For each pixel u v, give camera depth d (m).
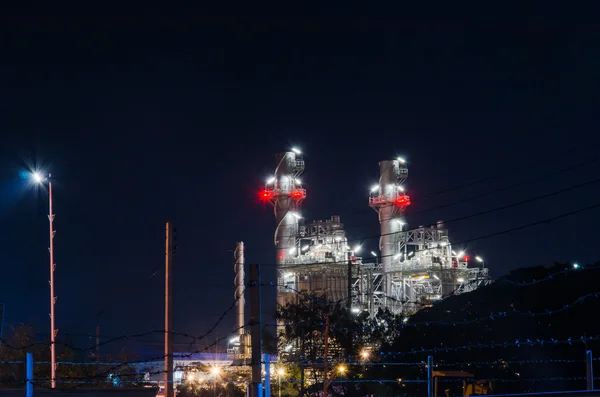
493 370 43.53
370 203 96.31
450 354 45.25
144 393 29.03
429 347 46.12
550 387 41.66
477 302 47.41
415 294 89.50
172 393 29.23
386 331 53.47
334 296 86.38
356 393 48.69
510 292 46.84
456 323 44.59
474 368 43.97
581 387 41.03
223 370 55.25
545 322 43.97
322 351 53.94
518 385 42.56
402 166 96.06
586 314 42.97
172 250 32.62
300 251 92.50
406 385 45.44
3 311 23.44
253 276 20.61
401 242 94.25
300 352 53.31
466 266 89.81
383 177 95.81
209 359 65.12
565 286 44.91
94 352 54.75
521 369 42.84
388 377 46.84
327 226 91.50
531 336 43.75
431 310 49.41
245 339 64.75
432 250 89.12
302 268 89.00
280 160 96.25
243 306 69.50
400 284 91.44
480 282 86.31
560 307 44.00
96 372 49.16
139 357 58.41
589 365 21.89
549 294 44.84
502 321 45.00
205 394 54.78
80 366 48.22
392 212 94.44
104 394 28.55
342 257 89.19
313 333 52.75
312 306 53.38
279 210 95.06
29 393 19.70
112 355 56.41
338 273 87.50
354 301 79.88
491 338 44.81
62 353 49.22
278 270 92.12
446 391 41.81
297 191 95.19
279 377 50.94
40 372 49.16
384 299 88.81
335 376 49.50
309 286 88.50
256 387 20.06
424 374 45.12
